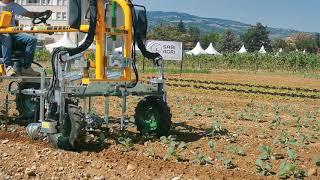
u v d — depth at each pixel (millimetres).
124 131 5793
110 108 8359
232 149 5145
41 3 41312
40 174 4047
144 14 5566
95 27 5051
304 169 4609
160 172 4270
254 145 5574
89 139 5215
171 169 4371
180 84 14430
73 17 5078
